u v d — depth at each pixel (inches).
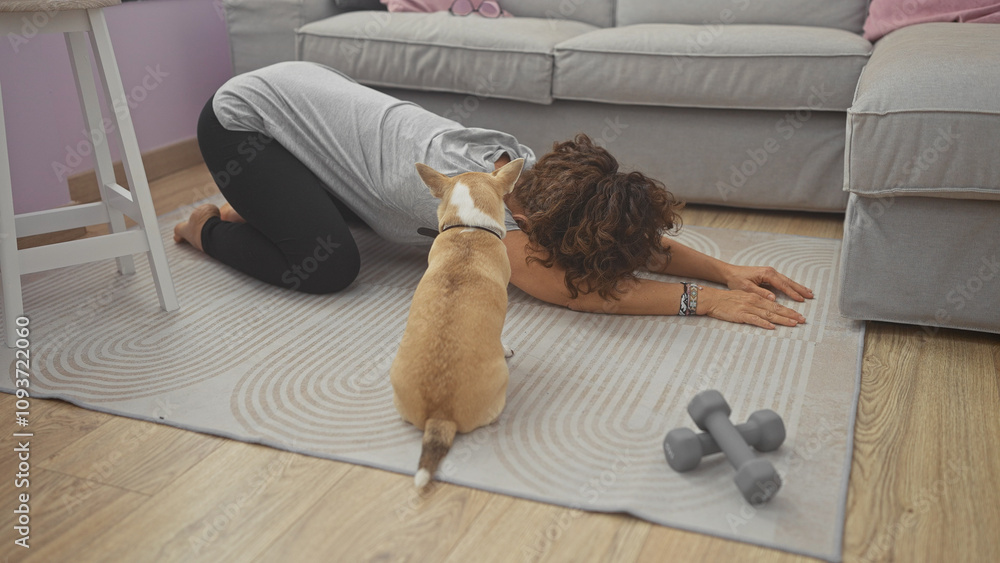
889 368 57.2
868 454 47.3
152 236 66.2
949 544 39.7
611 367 57.3
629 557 39.2
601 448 47.7
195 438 49.9
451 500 43.5
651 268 71.2
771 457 46.8
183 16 110.7
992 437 48.7
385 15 98.2
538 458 46.8
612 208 57.2
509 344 60.9
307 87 70.4
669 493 43.6
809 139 84.7
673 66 85.0
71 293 72.3
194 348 61.3
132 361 59.4
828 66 80.2
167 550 40.3
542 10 109.7
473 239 51.6
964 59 58.3
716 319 64.8
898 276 60.1
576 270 61.9
